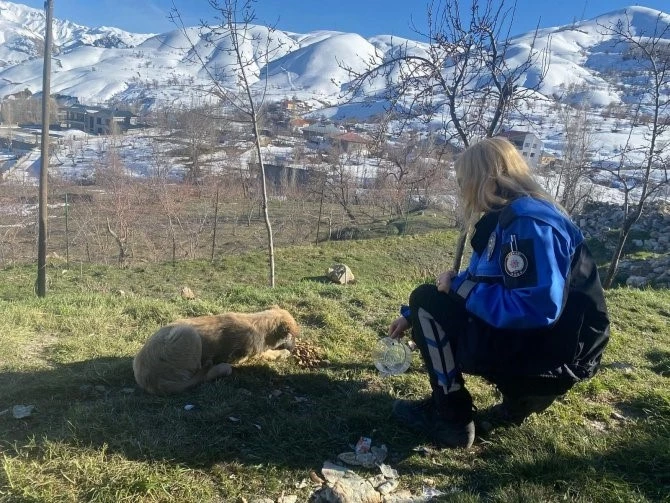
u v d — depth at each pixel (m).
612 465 2.92
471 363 2.79
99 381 3.76
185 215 32.22
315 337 4.83
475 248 2.80
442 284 2.87
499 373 2.79
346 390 3.73
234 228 30.22
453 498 2.61
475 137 6.96
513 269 2.52
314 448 3.04
